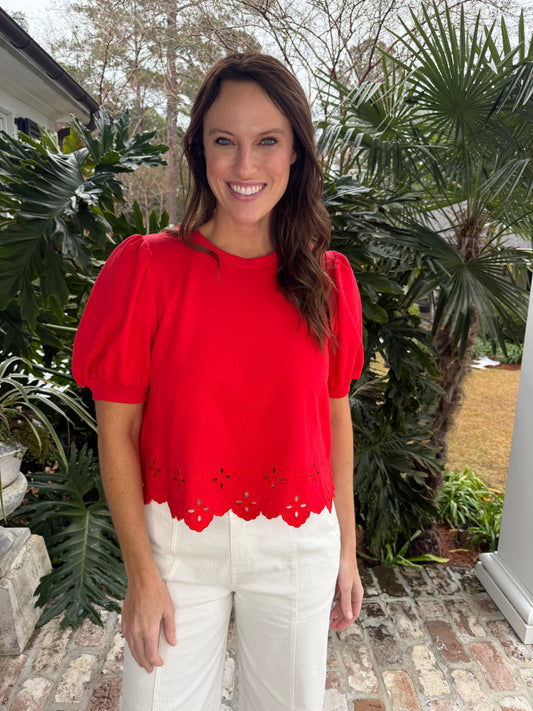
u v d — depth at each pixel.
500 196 2.47
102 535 2.34
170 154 13.29
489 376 7.51
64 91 4.64
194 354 0.85
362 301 2.22
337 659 1.95
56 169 2.00
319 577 0.94
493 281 2.46
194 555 0.90
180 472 0.88
